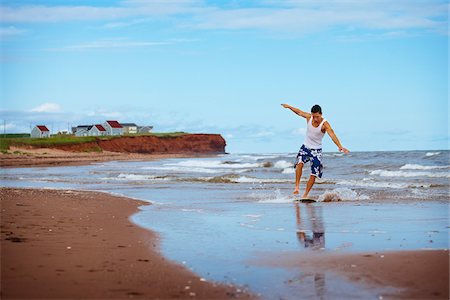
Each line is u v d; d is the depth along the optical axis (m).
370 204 13.73
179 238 8.93
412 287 5.73
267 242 8.55
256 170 37.09
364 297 5.47
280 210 12.86
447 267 6.48
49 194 16.53
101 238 8.79
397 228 9.72
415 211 12.15
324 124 14.76
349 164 41.44
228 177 27.00
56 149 105.12
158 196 17.22
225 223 10.72
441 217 11.09
